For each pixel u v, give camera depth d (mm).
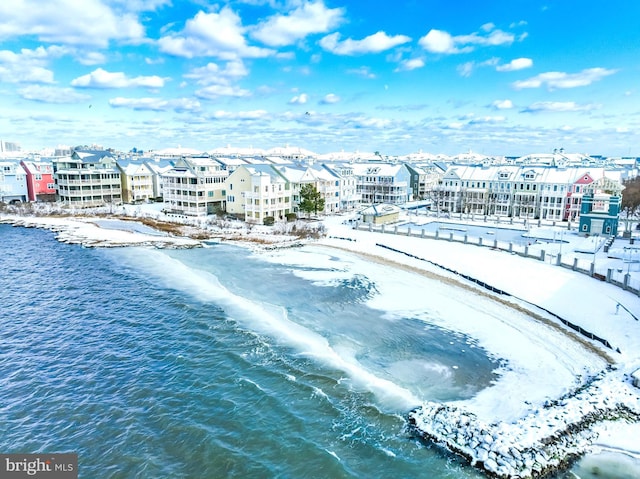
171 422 25547
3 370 31406
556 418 25047
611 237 73000
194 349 34875
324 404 27406
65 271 57500
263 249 69750
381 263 61188
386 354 34188
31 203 113812
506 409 26656
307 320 41000
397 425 25344
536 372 31109
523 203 100188
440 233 74688
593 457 22453
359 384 29703
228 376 30688
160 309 43719
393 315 42344
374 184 123562
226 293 48594
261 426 25266
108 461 22438
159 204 120750
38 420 25719
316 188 96625
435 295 48000
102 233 81938
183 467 22125
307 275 55594
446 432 24188
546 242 71250
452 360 33188
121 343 36000
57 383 29781
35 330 38562
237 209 95250
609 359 32438
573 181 94750
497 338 37031
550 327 38719
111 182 121750
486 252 63094
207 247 71812
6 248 70500
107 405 27219
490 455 22250
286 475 21641
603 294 43812
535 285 48062
